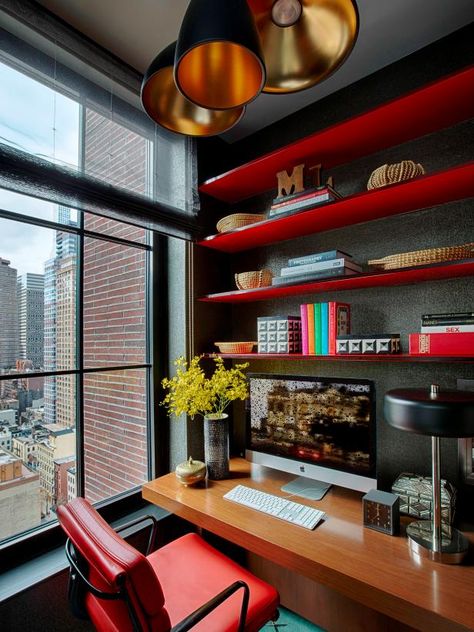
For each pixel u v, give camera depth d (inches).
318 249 73.4
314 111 75.8
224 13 27.7
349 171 69.5
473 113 54.9
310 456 60.4
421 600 36.0
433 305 59.9
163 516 69.9
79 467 64.2
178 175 72.7
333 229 71.3
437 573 40.3
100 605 38.9
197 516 55.3
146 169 67.3
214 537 75.7
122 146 63.8
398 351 56.8
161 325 79.7
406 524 50.9
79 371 64.7
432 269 50.8
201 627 40.2
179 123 43.4
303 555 43.7
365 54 63.7
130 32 58.8
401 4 54.2
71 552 41.8
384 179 55.3
